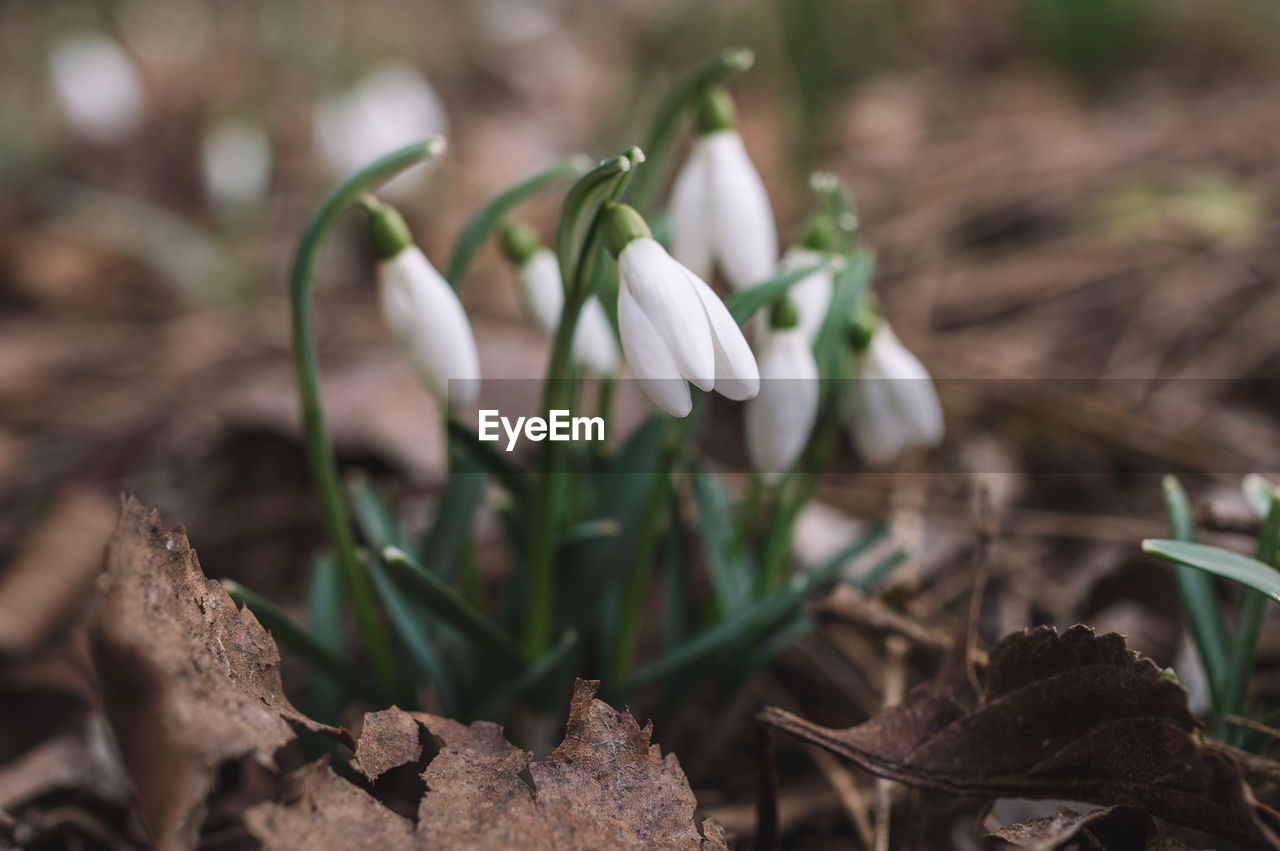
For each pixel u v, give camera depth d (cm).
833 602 25
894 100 62
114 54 56
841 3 59
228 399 36
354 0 74
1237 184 45
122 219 50
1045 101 63
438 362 23
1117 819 21
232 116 57
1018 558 31
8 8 72
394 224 23
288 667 29
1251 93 58
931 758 22
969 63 72
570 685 27
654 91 59
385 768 21
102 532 32
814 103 53
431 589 23
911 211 47
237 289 47
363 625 24
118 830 25
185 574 20
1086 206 46
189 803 19
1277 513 22
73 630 30
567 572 25
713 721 26
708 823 21
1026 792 21
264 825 19
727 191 24
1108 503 32
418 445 34
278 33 63
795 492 26
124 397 39
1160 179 46
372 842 20
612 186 21
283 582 32
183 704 19
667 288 21
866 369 25
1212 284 39
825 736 22
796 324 24
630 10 88
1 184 58
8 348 42
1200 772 20
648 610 30
